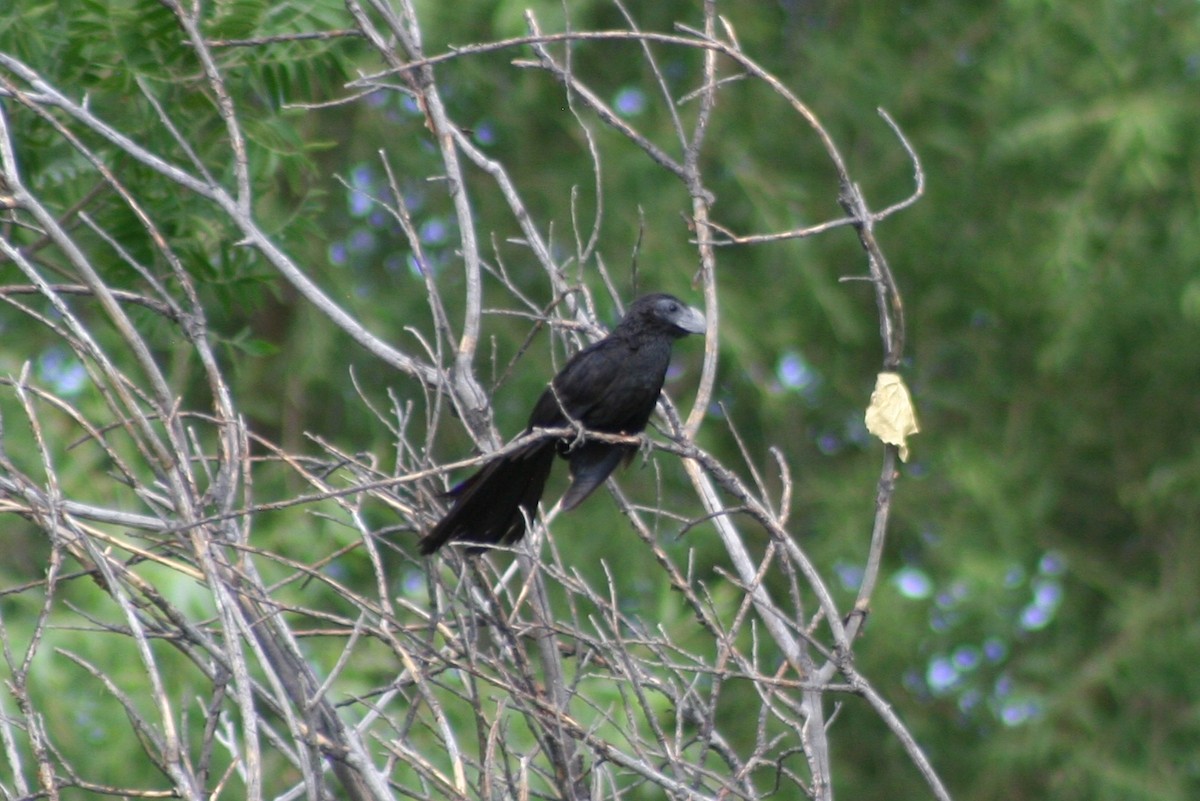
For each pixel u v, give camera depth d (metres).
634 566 16.16
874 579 5.91
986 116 19.62
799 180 19.22
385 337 17.12
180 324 5.86
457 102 18.06
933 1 20.47
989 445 19.83
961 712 19.00
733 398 18.53
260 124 8.93
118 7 8.57
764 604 5.62
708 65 6.44
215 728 5.25
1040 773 19.62
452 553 6.28
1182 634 18.92
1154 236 19.56
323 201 17.22
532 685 5.65
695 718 5.77
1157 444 20.69
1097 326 18.97
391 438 16.33
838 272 19.78
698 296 17.36
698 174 6.42
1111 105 18.59
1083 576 19.78
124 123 8.78
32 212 5.62
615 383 7.61
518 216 6.60
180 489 5.28
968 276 19.91
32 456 11.86
